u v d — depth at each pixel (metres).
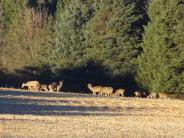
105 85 169.75
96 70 169.88
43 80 175.62
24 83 157.50
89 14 179.12
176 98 154.50
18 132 64.44
